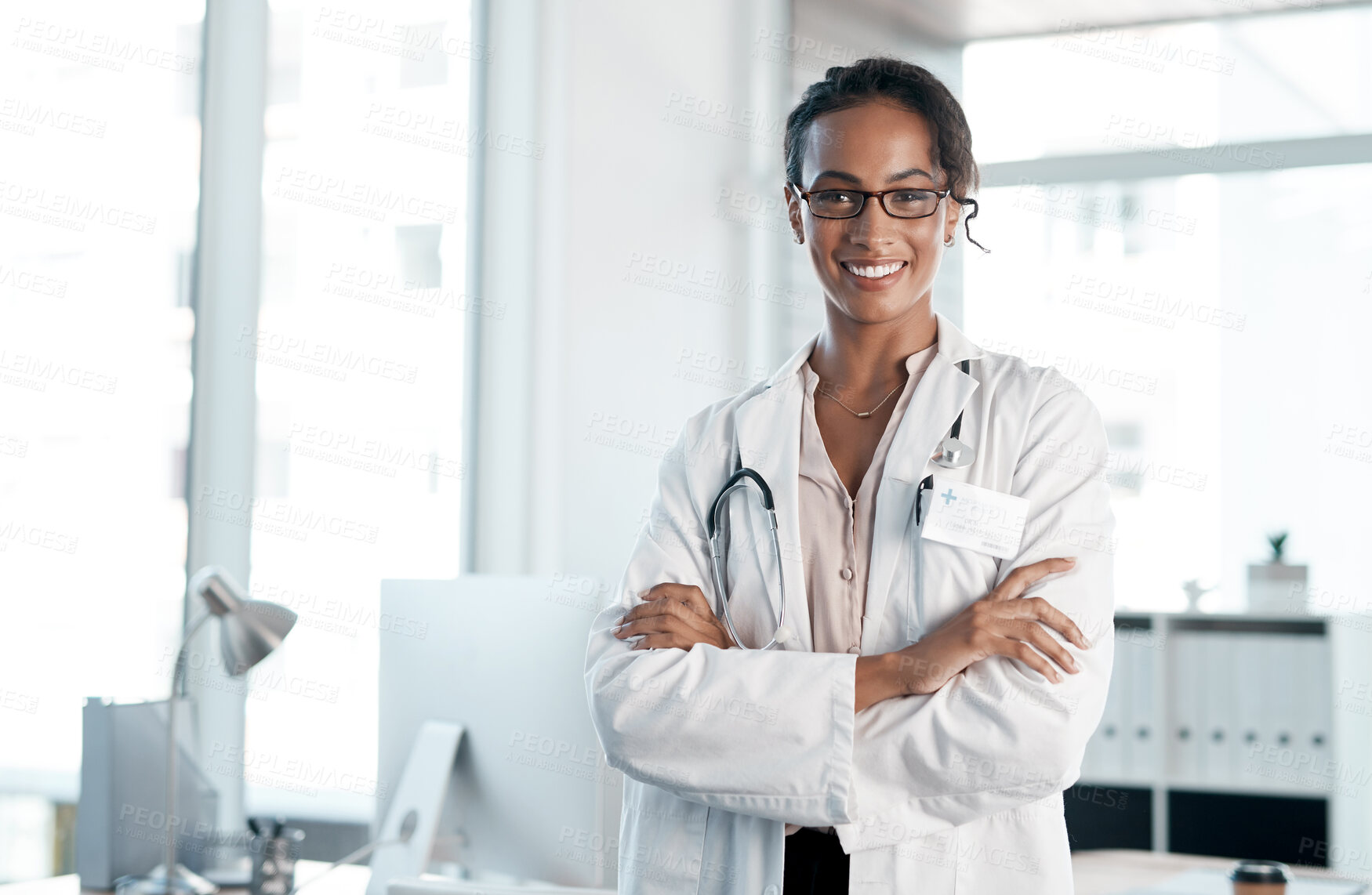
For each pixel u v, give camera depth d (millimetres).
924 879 1288
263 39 3145
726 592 1485
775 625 1416
